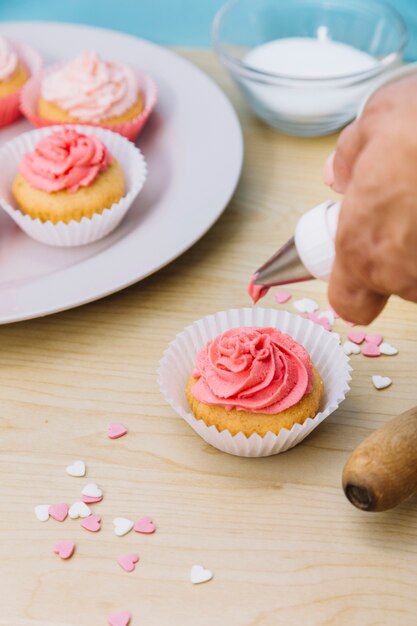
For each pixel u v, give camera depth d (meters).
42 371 0.49
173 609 0.40
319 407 0.46
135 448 0.46
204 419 0.45
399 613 0.40
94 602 0.40
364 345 0.50
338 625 0.40
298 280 0.42
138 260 0.52
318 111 0.62
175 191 0.58
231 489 0.44
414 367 0.49
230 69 0.62
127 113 0.64
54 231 0.55
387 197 0.33
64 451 0.45
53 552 0.42
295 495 0.44
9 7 0.80
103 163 0.57
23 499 0.44
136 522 0.43
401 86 0.34
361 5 0.67
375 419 0.47
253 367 0.44
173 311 0.52
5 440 0.46
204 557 0.42
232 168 0.58
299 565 0.41
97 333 0.51
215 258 0.55
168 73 0.67
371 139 0.34
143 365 0.49
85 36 0.70
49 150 0.57
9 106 0.64
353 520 0.43
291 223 0.57
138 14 0.79
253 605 0.40
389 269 0.34
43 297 0.50
